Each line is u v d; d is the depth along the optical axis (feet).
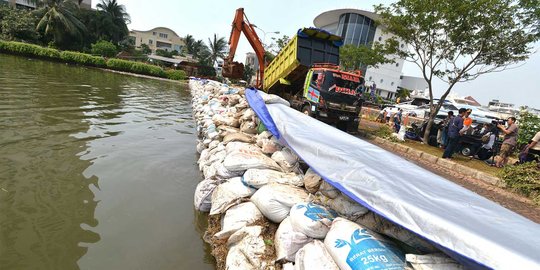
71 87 54.13
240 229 10.57
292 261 9.12
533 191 21.20
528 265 5.26
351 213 9.13
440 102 36.91
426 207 7.45
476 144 31.30
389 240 8.32
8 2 152.66
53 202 13.53
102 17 161.07
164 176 18.58
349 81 36.22
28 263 9.66
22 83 48.39
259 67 53.36
